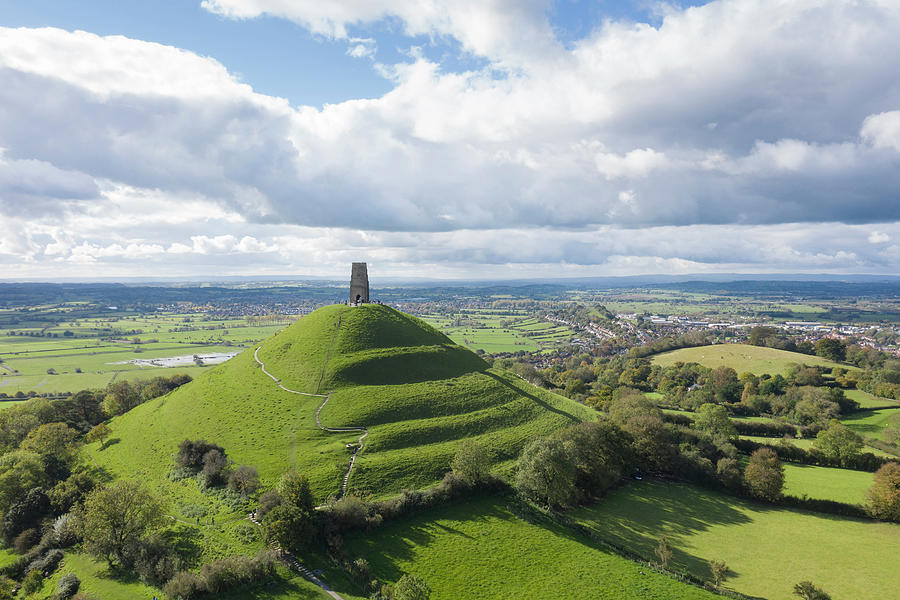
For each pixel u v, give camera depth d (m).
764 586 77.62
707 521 98.88
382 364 136.50
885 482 102.31
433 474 100.38
